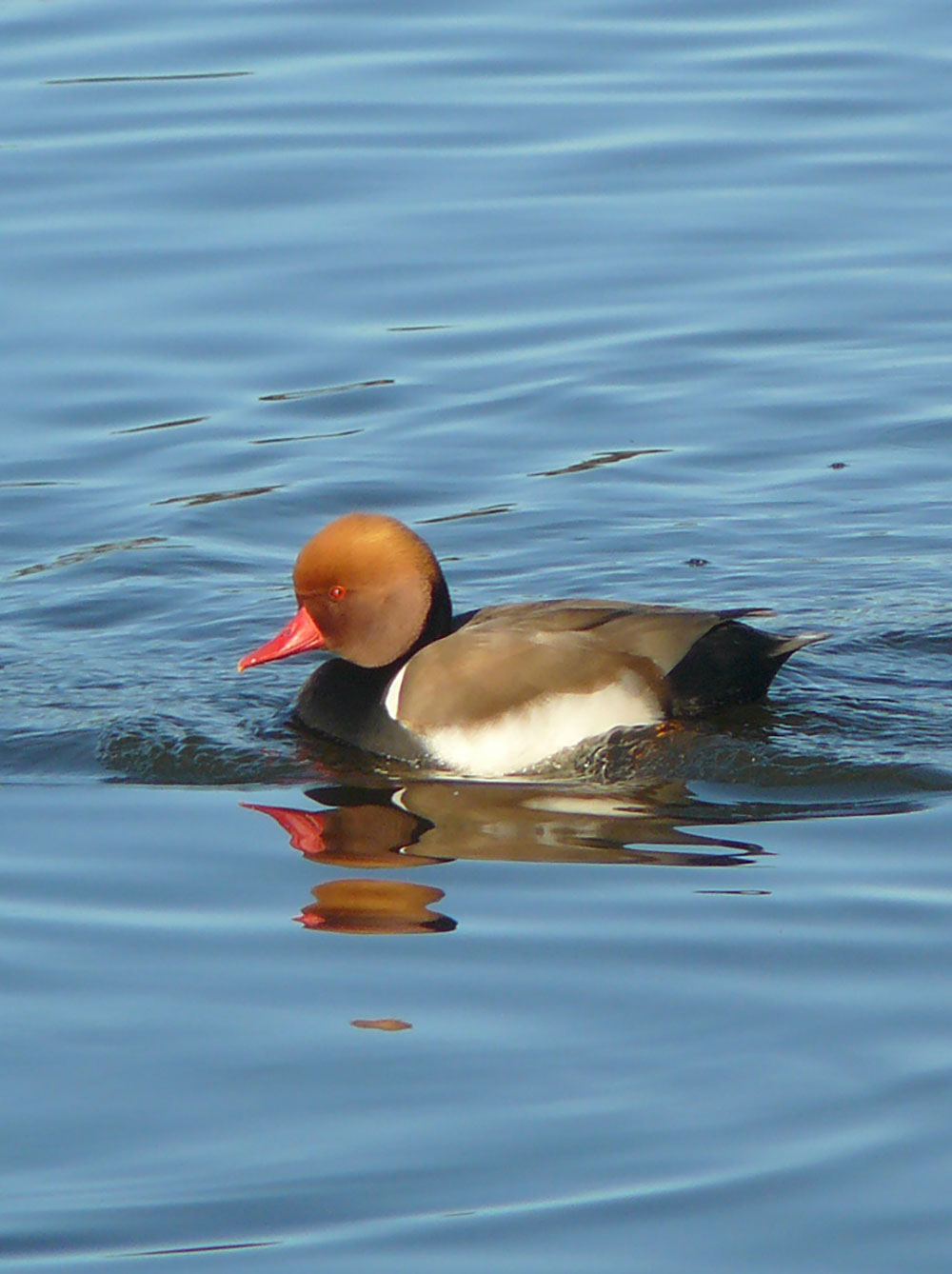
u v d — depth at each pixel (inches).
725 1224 269.1
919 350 659.4
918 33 869.2
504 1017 320.2
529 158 772.6
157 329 677.3
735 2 906.1
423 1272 261.1
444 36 877.8
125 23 893.2
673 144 780.0
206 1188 279.4
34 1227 271.7
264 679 490.6
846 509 574.9
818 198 745.0
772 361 657.0
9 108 810.8
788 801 408.5
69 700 474.0
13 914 359.3
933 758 426.6
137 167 768.3
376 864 380.5
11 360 659.4
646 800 412.8
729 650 452.4
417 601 460.8
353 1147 287.6
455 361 661.9
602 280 701.9
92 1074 306.7
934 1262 260.7
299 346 669.9
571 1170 281.4
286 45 872.3
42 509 585.6
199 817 406.6
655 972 332.2
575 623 451.8
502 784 428.1
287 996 328.5
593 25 890.1
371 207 744.3
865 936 341.7
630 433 621.9
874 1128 287.6
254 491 593.6
